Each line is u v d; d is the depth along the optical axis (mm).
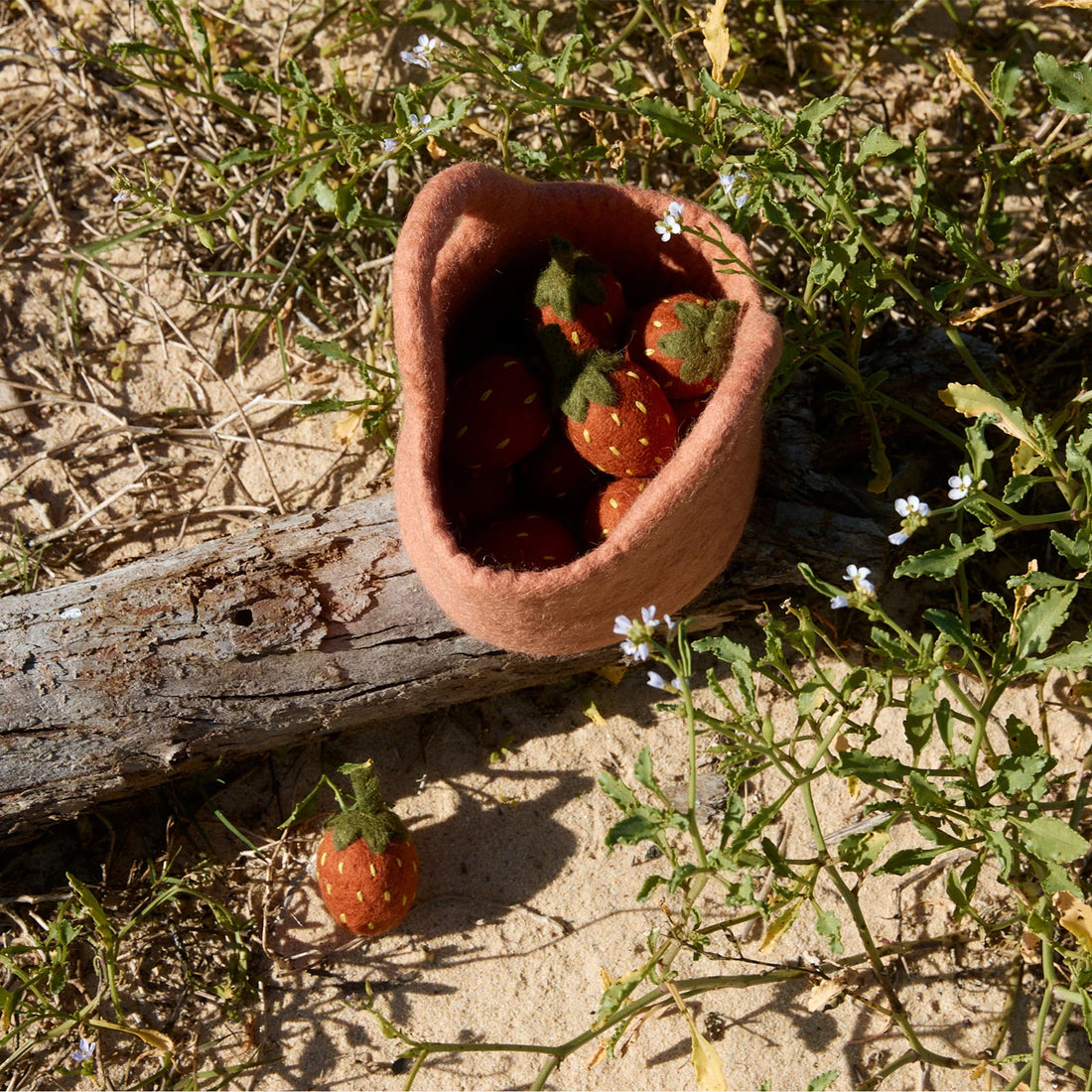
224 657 907
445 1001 957
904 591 1007
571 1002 954
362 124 1019
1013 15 1111
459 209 851
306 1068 951
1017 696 988
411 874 933
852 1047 939
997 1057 931
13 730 900
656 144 1041
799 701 858
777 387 938
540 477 912
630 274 938
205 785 988
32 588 1028
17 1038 952
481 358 895
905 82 1106
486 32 1014
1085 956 884
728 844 845
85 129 1103
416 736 999
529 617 845
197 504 1049
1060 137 1082
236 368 1074
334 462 1049
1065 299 1049
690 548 860
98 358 1070
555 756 992
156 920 969
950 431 1016
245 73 992
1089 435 871
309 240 1082
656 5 1087
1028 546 1014
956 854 962
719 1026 946
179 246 1085
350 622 915
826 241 946
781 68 1109
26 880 975
